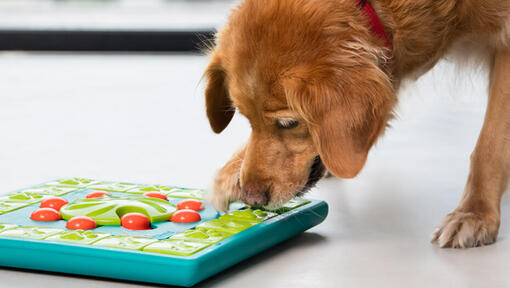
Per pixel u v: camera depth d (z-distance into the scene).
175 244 1.86
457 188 2.95
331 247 2.19
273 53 2.02
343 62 1.99
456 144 3.95
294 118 2.06
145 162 3.47
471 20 2.31
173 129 4.45
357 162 1.98
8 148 3.80
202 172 3.25
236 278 1.91
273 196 2.14
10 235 1.92
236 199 2.24
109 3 11.20
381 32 2.12
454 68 3.03
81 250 1.82
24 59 8.12
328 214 2.58
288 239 2.28
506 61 2.32
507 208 2.66
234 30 2.13
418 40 2.22
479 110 5.18
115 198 2.27
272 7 2.06
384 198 2.80
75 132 4.30
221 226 2.04
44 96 5.76
